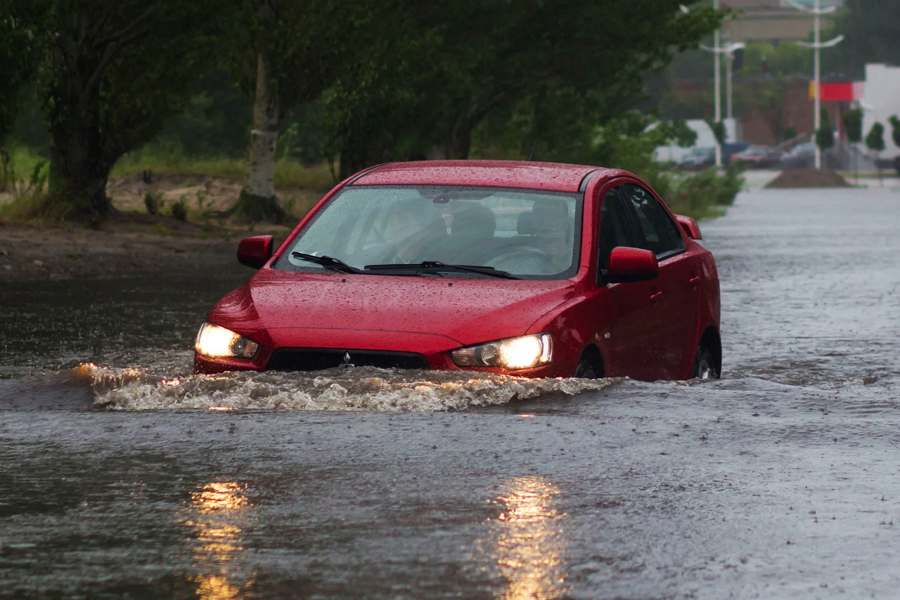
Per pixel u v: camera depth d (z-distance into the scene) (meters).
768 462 19.64
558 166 28.75
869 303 51.16
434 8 100.06
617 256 25.78
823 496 17.78
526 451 20.02
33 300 47.16
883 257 75.81
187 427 21.42
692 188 159.38
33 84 75.06
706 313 30.38
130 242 72.19
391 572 14.47
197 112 155.38
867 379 32.12
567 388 23.56
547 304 24.44
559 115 126.62
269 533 15.92
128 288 51.75
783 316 47.00
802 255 77.69
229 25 86.81
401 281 25.28
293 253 26.81
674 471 19.00
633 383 24.77
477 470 18.91
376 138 104.44
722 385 25.33
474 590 13.91
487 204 27.05
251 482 18.22
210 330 24.84
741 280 61.00
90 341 37.09
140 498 17.45
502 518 16.56
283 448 20.06
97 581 14.20
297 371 23.89
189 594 13.80
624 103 144.38
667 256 29.36
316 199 111.62
